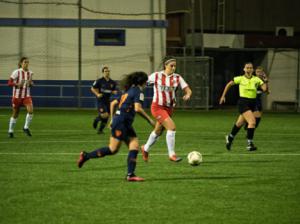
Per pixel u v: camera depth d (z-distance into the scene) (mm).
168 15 88688
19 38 81188
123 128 23641
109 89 45250
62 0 81438
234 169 27484
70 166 28016
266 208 19188
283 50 84562
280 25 93188
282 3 92812
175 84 29688
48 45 81562
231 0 91750
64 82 81875
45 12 81312
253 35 86125
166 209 18891
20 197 20656
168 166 28344
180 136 44219
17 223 17078
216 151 34938
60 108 80938
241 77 35344
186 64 78500
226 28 91625
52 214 18172
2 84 81000
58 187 22547
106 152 24062
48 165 28344
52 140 40375
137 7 82000
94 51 81875
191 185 23172
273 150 35500
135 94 23438
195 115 69375
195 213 18391
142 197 20766
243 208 19141
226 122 58562
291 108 85250
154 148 36094
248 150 35406
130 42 82188
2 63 81125
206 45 83688
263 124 57188
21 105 42406
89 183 23453
